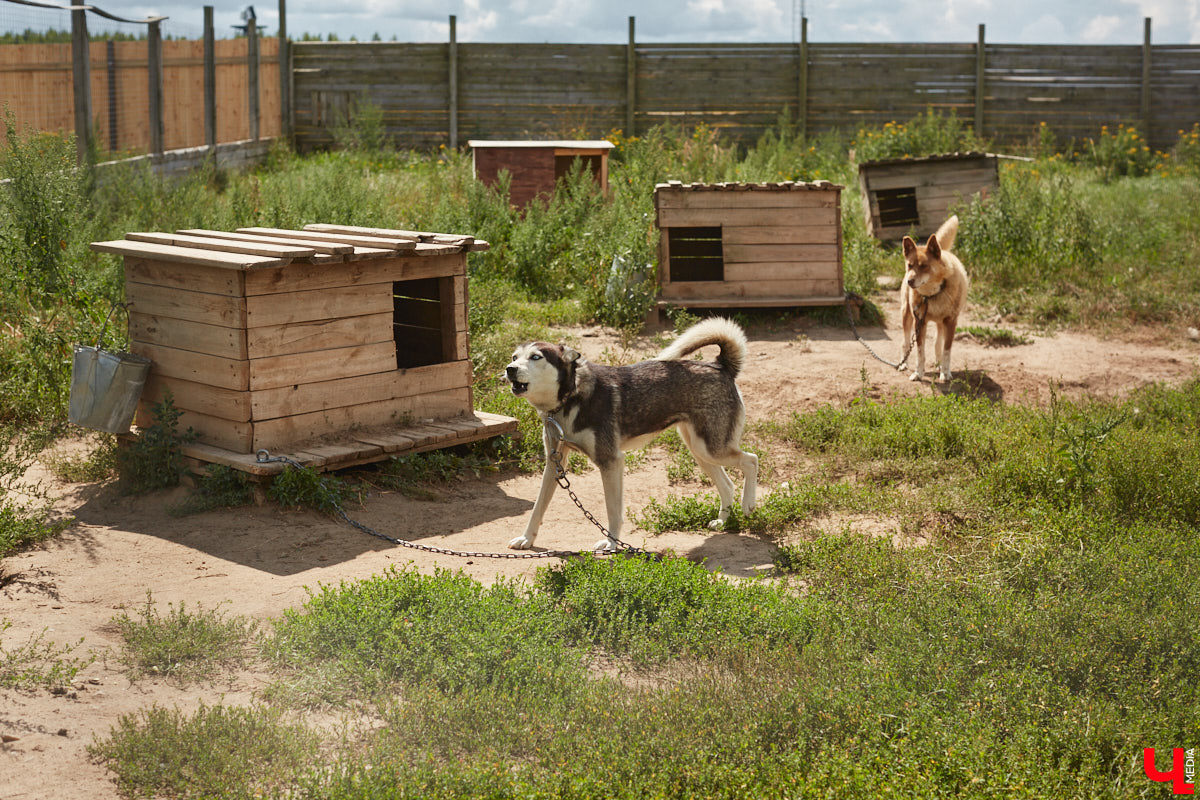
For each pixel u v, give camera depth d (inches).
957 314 379.2
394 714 152.1
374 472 285.7
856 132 944.3
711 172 714.2
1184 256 541.0
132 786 136.3
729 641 176.9
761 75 949.2
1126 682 156.4
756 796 128.8
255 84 874.8
